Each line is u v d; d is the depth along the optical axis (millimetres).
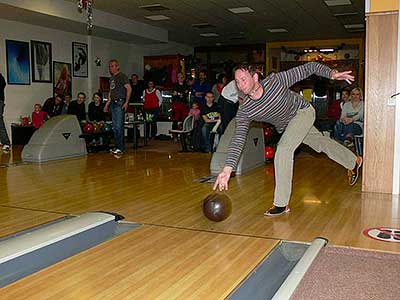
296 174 6016
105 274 2578
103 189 4996
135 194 4734
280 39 15055
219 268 2670
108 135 8875
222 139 6305
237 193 4809
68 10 9844
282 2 9641
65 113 10492
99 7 10242
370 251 2928
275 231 3395
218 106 8320
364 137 4875
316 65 3580
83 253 2920
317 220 3707
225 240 3188
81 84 12195
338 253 2926
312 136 4219
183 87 11086
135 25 11969
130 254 2906
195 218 3777
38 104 10445
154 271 2623
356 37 14672
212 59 16281
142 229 3461
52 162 7078
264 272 2615
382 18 4758
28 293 2342
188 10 10484
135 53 14133
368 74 4820
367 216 3840
